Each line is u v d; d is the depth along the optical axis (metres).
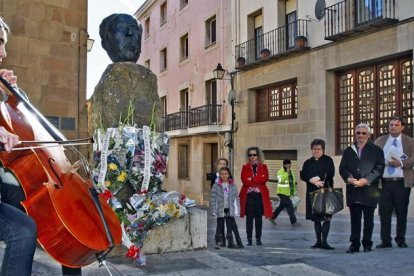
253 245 7.87
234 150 20.80
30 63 9.41
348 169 6.49
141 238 4.68
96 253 2.32
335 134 15.40
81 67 9.96
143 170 4.85
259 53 19.08
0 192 2.48
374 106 13.92
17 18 9.27
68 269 2.84
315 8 15.74
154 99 5.41
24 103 2.62
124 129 4.86
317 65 15.74
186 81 26.27
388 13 13.03
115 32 5.39
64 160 2.71
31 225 2.11
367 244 6.40
